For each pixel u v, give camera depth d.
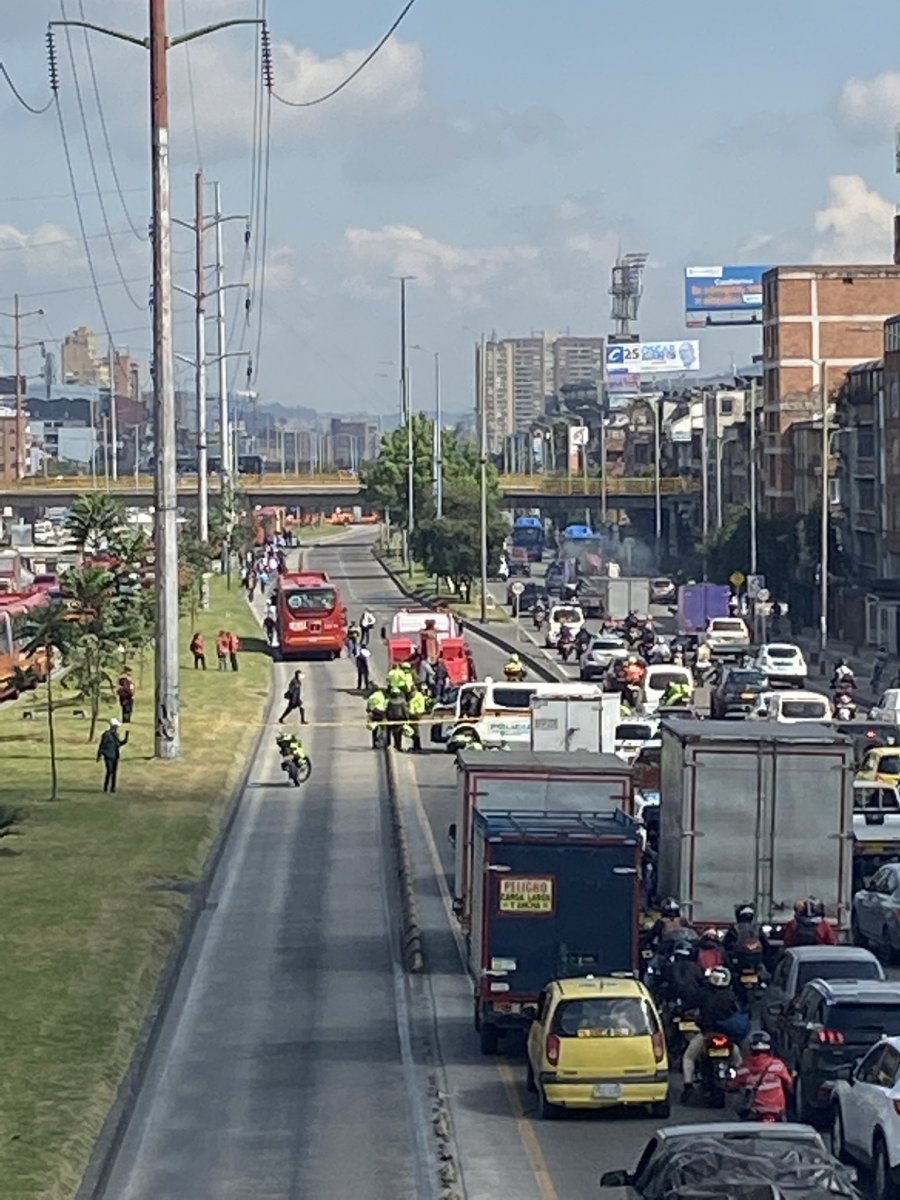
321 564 195.62
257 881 45.31
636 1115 26.00
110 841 48.25
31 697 80.44
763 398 155.25
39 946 36.31
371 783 60.72
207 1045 30.88
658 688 75.81
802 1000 26.47
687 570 162.00
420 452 191.50
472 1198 22.16
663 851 35.78
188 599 115.69
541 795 34.44
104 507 74.56
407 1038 31.25
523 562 178.12
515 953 29.62
